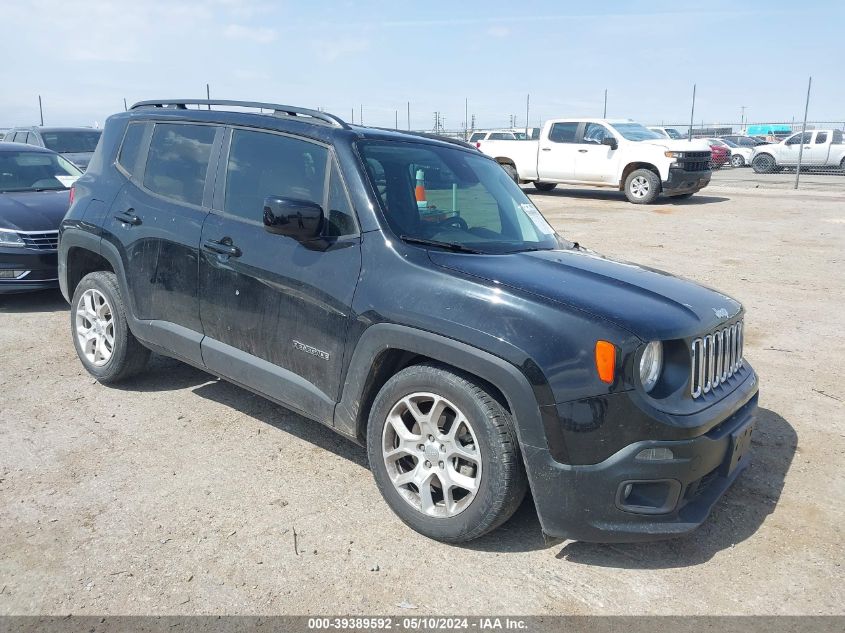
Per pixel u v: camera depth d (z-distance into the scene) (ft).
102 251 15.71
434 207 12.56
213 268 13.34
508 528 11.23
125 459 13.14
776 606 9.53
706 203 58.54
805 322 23.41
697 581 10.04
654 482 9.59
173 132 15.12
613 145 59.21
